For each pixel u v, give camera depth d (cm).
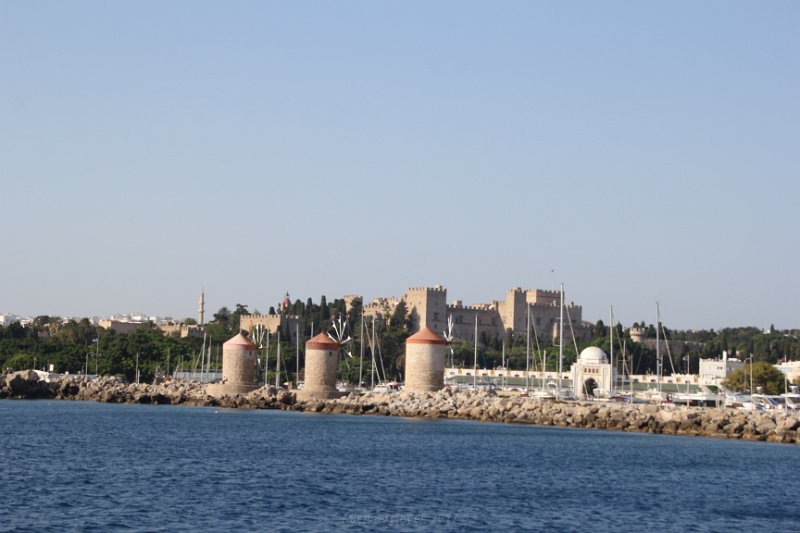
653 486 7875
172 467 8119
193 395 18600
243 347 18512
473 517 6209
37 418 13838
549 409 14738
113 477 7438
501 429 13212
